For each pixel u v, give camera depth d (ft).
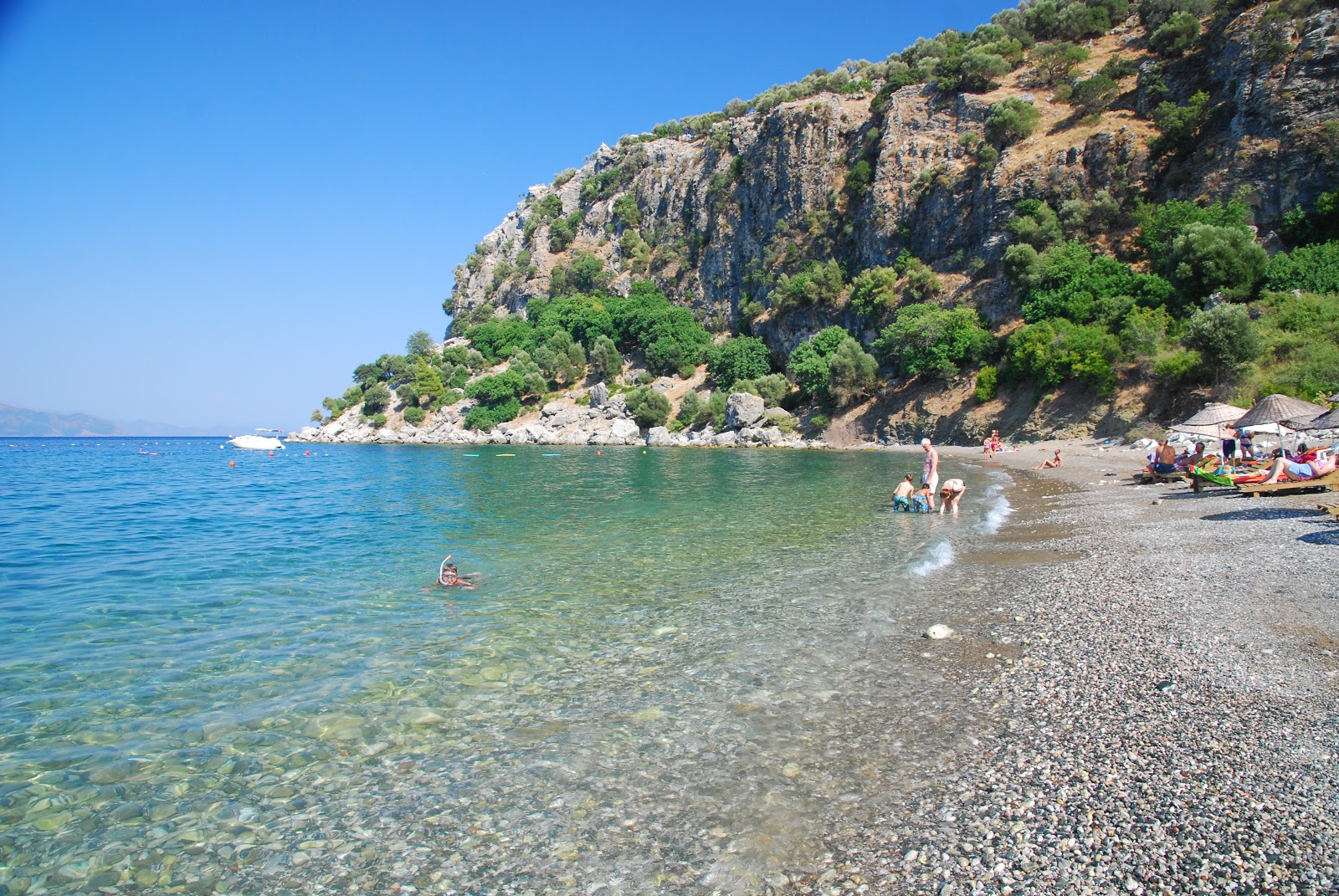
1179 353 165.07
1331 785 18.67
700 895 16.48
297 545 67.21
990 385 226.99
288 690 29.84
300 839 19.24
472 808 20.57
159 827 19.98
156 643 36.17
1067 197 250.16
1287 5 212.02
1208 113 224.53
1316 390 127.34
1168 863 16.16
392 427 444.96
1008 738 23.26
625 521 79.71
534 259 558.15
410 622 39.86
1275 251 190.80
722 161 446.60
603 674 31.14
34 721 26.78
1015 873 16.38
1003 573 47.62
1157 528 58.54
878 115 344.69
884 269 297.53
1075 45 313.73
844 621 38.01
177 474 187.83
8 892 17.11
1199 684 25.93
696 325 412.57
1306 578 38.42
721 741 24.29
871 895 16.12
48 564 58.44
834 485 119.75
